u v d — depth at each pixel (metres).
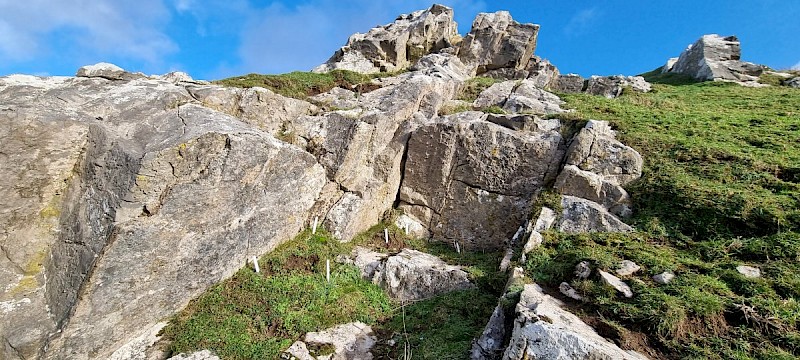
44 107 7.03
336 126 10.37
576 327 5.18
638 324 5.35
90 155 7.07
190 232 7.16
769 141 10.07
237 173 7.64
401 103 11.66
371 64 20.77
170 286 7.06
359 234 10.04
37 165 6.80
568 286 6.43
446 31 23.41
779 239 6.66
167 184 6.77
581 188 8.97
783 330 5.07
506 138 10.37
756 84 21.00
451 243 10.26
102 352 6.45
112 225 6.33
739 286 5.91
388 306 7.73
